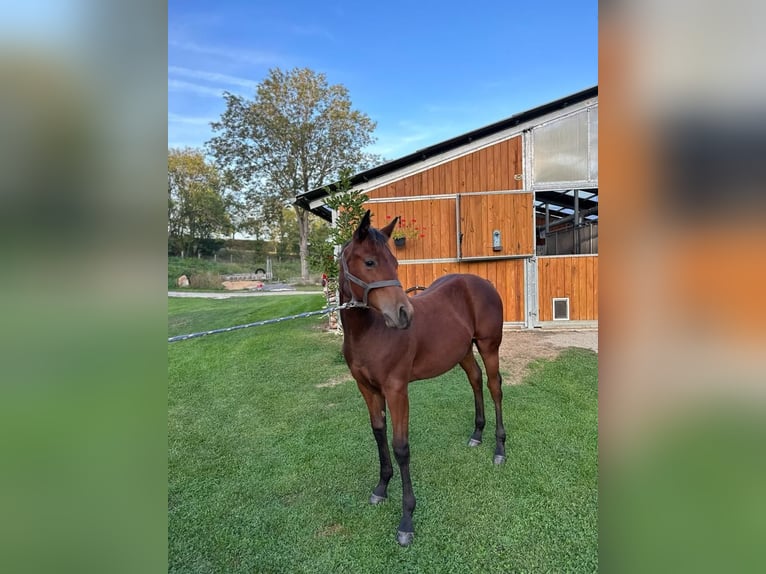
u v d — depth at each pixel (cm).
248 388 414
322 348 577
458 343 238
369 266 180
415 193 627
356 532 195
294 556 181
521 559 173
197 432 310
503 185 623
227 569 175
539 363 455
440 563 174
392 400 194
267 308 1015
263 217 2294
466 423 311
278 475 247
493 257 614
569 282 628
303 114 2191
